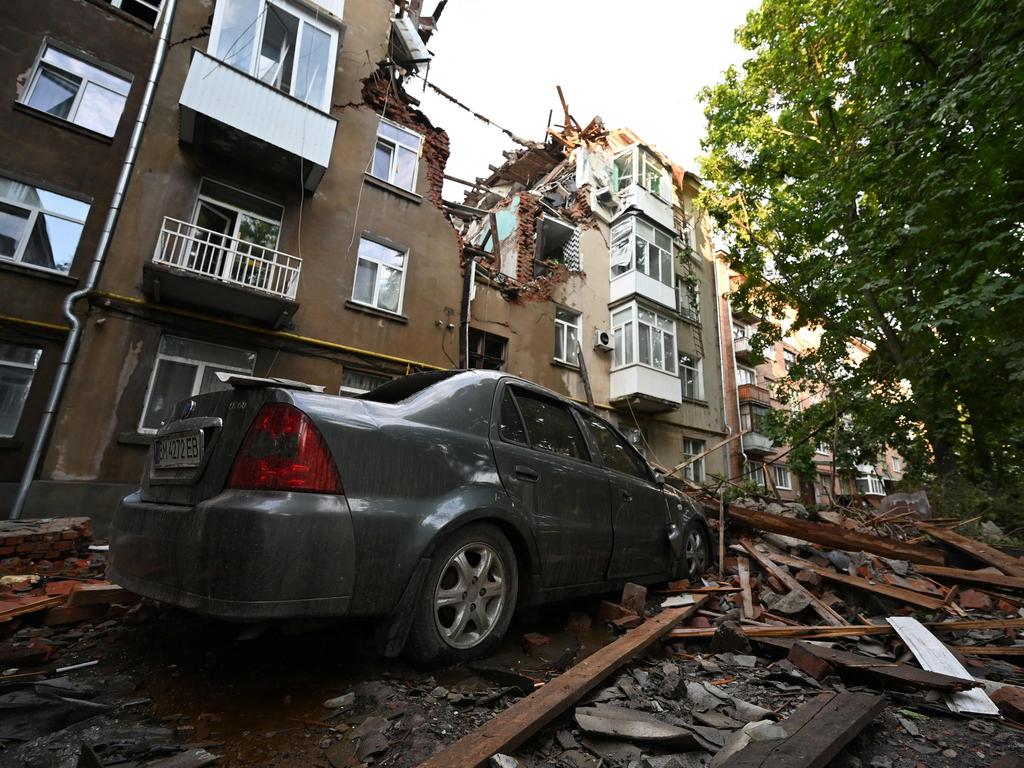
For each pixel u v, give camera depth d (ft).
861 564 13.80
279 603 5.30
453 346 36.94
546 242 55.16
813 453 43.32
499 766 4.57
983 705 6.71
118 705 5.81
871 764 5.34
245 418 6.13
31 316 23.04
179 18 29.55
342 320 31.89
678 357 56.24
